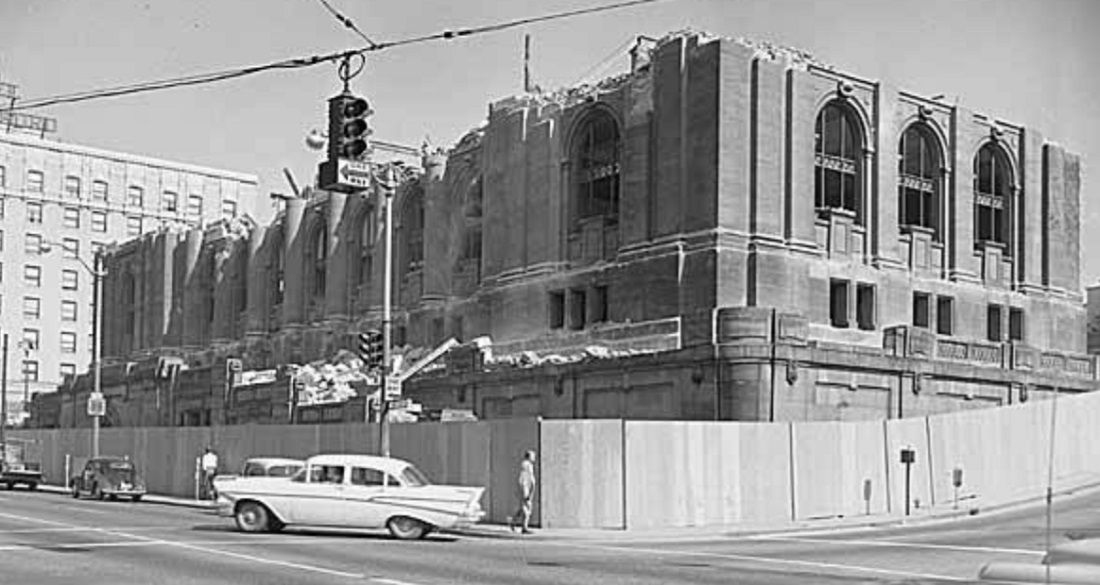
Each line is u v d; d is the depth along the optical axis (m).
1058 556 15.35
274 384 58.91
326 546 24.41
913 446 37.81
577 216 52.03
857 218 49.78
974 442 39.72
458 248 60.06
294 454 43.59
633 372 42.44
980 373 45.38
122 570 19.25
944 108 53.12
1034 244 55.88
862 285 49.12
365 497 27.48
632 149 48.75
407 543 26.17
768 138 46.34
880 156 50.28
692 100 46.66
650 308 46.75
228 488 28.30
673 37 47.62
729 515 33.91
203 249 83.44
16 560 20.69
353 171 18.77
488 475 34.44
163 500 47.06
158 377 73.25
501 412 47.66
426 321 60.25
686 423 33.62
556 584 18.06
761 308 41.22
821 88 48.84
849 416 41.44
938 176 52.94
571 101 53.16
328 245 69.31
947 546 26.86
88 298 107.62
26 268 104.62
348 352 65.12
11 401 101.69
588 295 49.91
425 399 51.66
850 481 36.22
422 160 64.81
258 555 22.06
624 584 18.22
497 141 55.69
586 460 32.75
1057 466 42.94
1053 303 56.12
